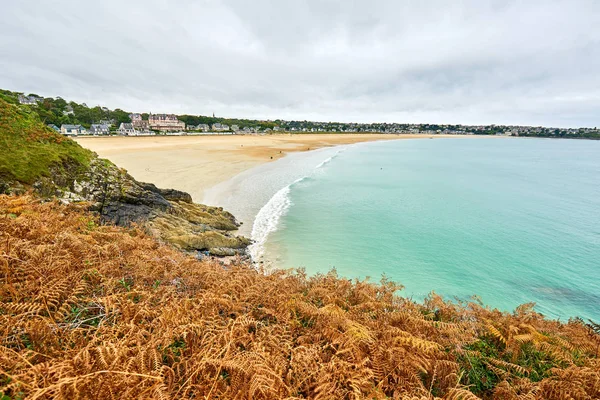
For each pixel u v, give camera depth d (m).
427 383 4.14
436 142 192.50
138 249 6.88
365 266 17.08
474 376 4.54
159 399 2.59
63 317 3.71
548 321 7.67
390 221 25.36
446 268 17.39
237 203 27.84
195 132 163.75
